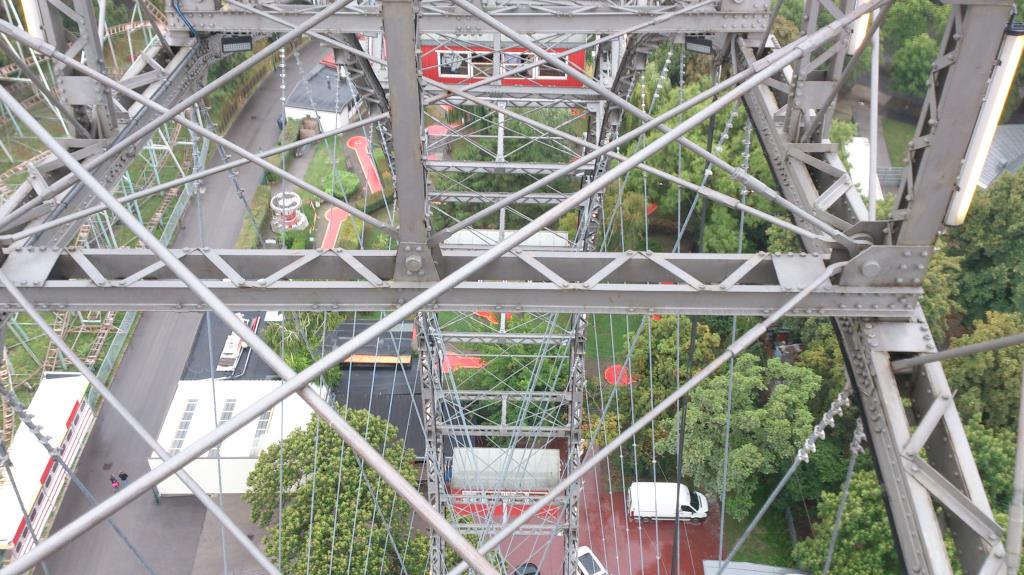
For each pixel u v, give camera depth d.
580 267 7.81
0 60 30.23
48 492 21.97
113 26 33.06
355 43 15.01
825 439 22.56
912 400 7.55
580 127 31.70
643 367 25.28
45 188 8.76
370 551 17.95
